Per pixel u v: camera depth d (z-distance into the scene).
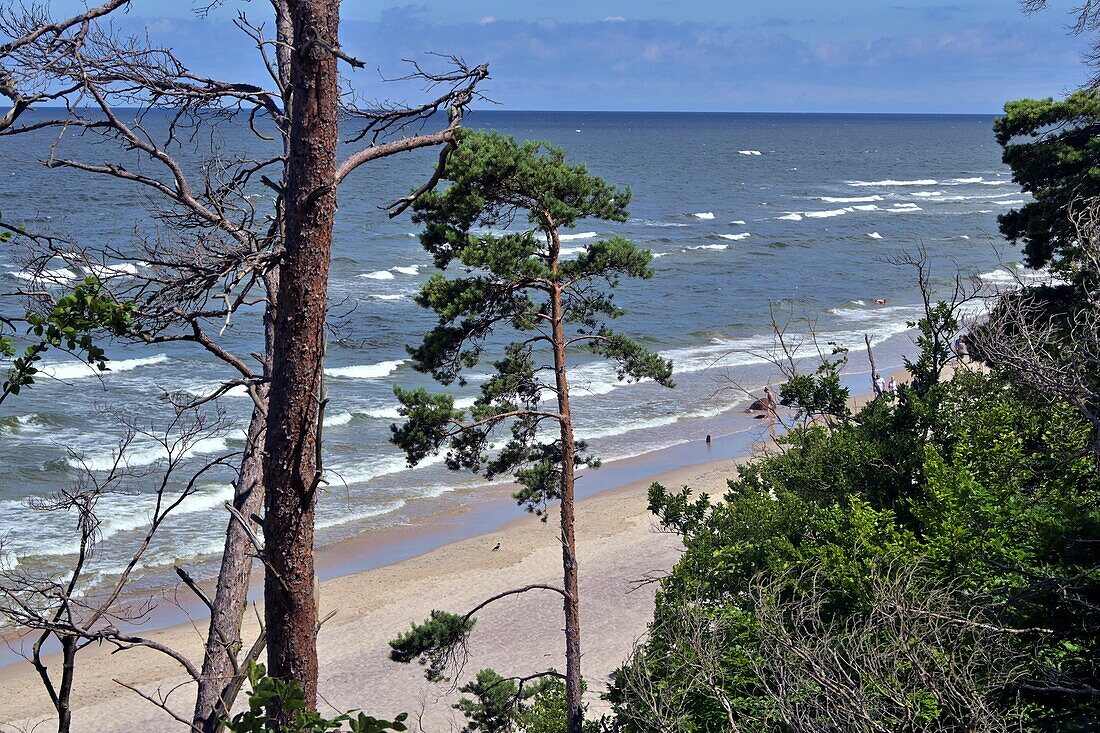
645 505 36.38
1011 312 14.66
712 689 10.74
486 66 7.07
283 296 6.08
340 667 25.09
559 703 17.64
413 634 18.17
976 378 17.06
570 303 19.58
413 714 22.75
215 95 7.55
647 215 123.62
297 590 6.17
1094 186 22.80
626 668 12.96
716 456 41.81
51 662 25.14
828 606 12.52
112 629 7.15
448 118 7.11
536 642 26.02
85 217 71.50
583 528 34.47
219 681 7.12
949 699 9.33
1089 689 9.18
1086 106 24.59
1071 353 11.73
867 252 97.00
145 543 7.69
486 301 18.34
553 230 18.28
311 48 5.87
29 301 7.42
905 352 58.34
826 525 14.11
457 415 18.41
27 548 29.06
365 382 50.44
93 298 6.23
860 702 8.90
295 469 6.10
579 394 49.66
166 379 47.31
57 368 47.00
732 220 120.75
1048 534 10.66
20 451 36.69
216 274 6.87
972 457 15.14
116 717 22.62
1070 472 13.03
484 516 35.66
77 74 6.94
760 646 10.81
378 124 7.41
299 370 6.07
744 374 54.12
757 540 14.77
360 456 40.66
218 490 33.91
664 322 66.88
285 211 6.14
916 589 10.68
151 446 37.38
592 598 28.77
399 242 94.94
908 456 16.23
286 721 5.83
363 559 32.03
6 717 22.45
